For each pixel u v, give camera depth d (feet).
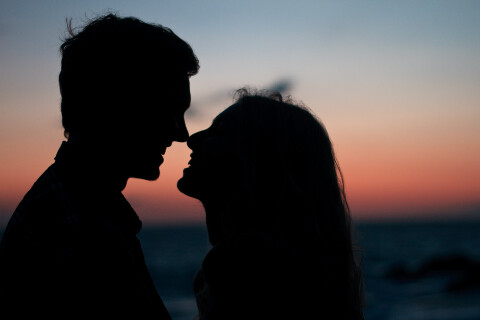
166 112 5.65
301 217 5.34
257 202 5.40
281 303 4.79
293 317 4.83
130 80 5.31
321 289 5.14
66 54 5.38
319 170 5.67
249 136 5.60
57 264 4.38
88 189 4.87
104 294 4.49
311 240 5.29
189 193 6.03
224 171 5.76
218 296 4.90
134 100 5.35
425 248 255.50
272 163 5.50
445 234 488.85
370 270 132.26
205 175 5.86
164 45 5.51
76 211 4.59
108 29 5.34
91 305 4.42
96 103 5.24
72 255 4.40
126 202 5.46
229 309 4.76
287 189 5.40
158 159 5.80
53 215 4.54
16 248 4.52
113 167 5.31
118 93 5.29
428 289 84.64
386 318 47.85
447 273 112.57
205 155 5.87
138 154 5.51
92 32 5.35
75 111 5.26
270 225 5.33
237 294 4.77
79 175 4.91
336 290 5.35
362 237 6.70
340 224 5.65
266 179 5.47
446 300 62.95
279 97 6.32
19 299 4.43
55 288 4.37
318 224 5.43
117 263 4.68
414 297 71.15
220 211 5.80
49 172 4.89
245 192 5.43
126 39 5.31
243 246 4.98
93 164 5.08
